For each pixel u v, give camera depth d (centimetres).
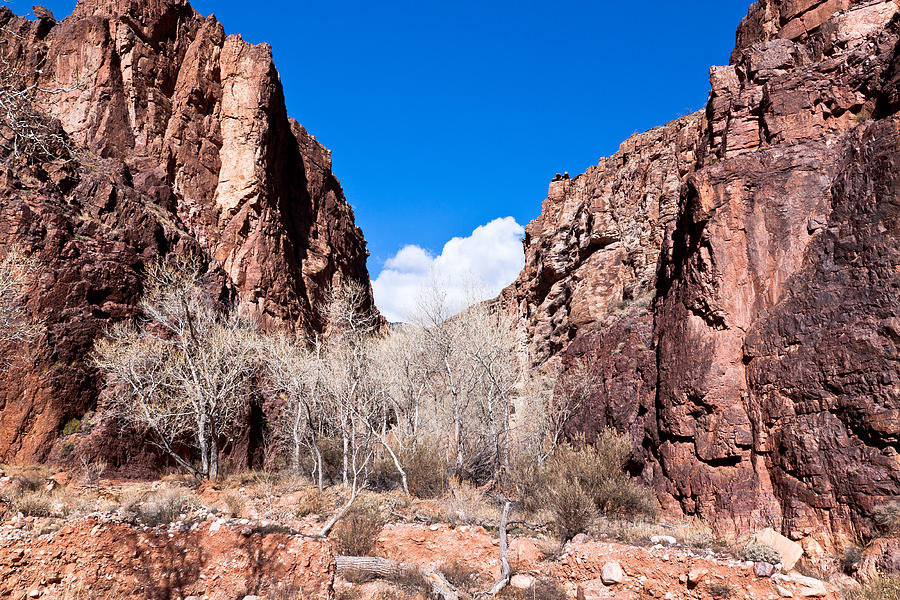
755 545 1027
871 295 1186
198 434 2341
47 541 800
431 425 2589
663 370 1636
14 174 2444
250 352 2841
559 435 2498
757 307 1423
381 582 1093
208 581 858
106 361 2322
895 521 991
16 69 732
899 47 1370
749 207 1499
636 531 1263
